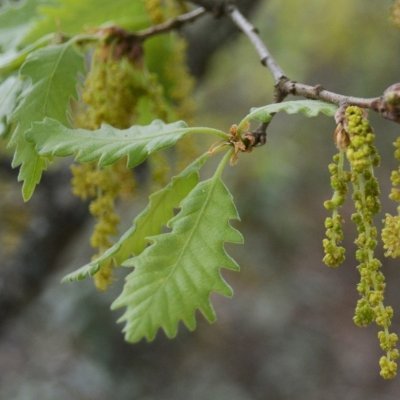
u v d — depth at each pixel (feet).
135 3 9.27
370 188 5.76
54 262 14.10
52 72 7.67
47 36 8.35
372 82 32.50
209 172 24.30
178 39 9.94
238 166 26.66
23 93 7.47
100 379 23.56
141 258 6.03
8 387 22.62
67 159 13.70
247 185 28.78
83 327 23.56
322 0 22.12
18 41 9.06
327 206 5.89
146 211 6.52
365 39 25.53
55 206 13.73
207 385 26.35
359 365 31.53
